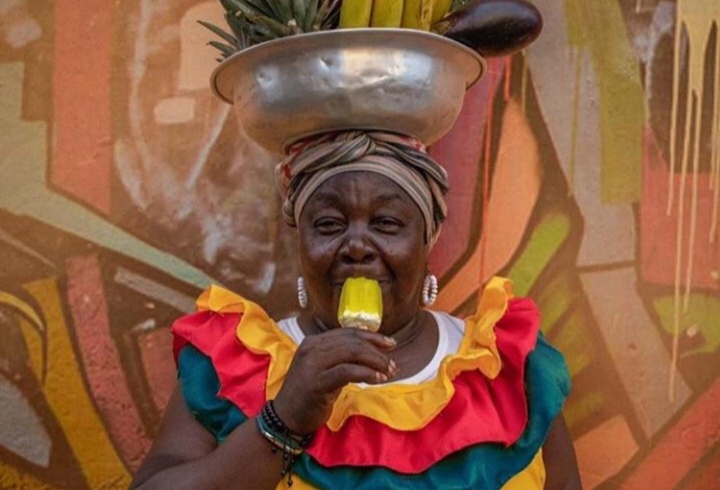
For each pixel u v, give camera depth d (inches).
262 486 101.3
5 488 131.2
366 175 104.9
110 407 133.4
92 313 133.1
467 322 115.8
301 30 104.8
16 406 131.6
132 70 133.9
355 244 104.4
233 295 115.4
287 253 135.8
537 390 110.1
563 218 137.8
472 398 108.7
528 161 137.6
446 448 103.7
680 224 138.0
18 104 132.3
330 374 97.5
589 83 137.8
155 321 134.1
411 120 103.7
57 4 132.7
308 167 106.3
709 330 138.0
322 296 108.3
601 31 137.9
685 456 138.3
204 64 134.6
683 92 138.0
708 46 137.9
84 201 133.2
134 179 134.0
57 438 132.2
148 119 134.1
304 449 102.5
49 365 132.2
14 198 132.2
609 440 137.6
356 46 99.3
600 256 137.9
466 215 137.3
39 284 132.3
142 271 134.0
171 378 134.3
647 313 137.9
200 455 108.7
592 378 137.6
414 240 106.8
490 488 104.9
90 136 133.3
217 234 135.1
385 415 104.9
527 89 137.6
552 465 116.7
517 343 110.3
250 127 107.1
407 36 99.6
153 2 134.0
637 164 137.8
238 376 108.3
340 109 101.5
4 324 131.6
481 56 108.5
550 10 137.8
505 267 137.5
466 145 137.2
